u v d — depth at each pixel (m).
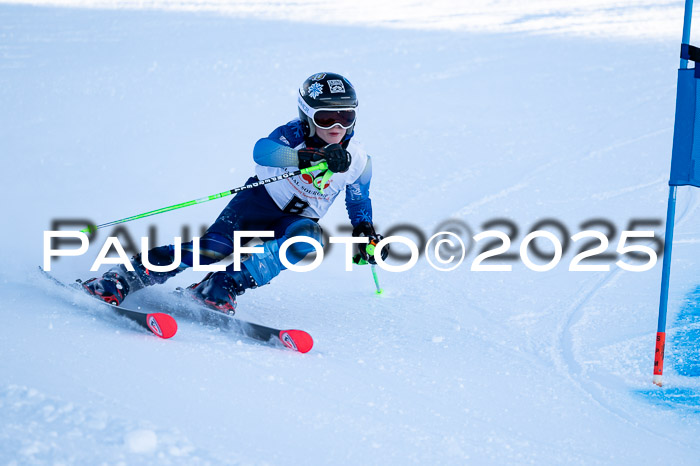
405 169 11.04
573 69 16.28
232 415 4.48
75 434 3.92
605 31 20.45
